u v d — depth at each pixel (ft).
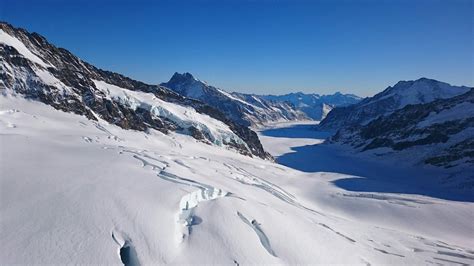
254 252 85.97
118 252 75.51
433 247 141.08
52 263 68.95
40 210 84.17
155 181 112.06
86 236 77.56
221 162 256.52
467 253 138.51
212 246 84.23
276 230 100.01
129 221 84.79
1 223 78.23
